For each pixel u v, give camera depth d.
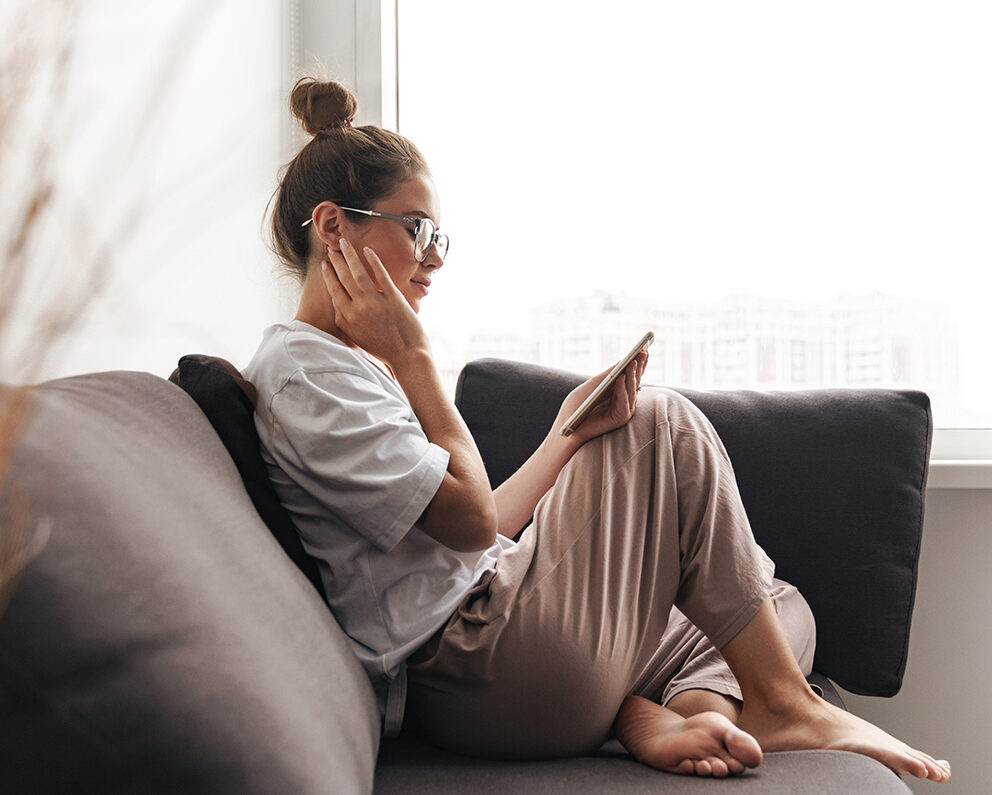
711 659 1.17
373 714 0.87
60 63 0.36
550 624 0.98
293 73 1.89
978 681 1.73
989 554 1.73
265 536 0.87
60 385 0.80
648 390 1.20
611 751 1.04
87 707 0.57
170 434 0.86
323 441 0.99
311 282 1.20
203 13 0.44
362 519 0.99
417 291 1.23
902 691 1.74
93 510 0.62
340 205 1.18
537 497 1.35
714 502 1.08
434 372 1.11
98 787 0.58
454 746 1.01
